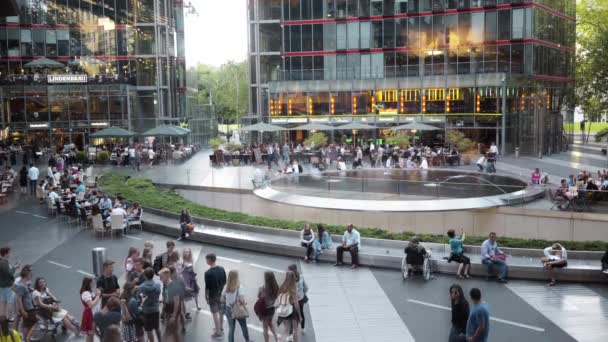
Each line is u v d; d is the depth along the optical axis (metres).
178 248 22.44
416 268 18.08
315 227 23.11
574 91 70.88
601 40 67.12
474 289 10.48
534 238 23.41
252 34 72.38
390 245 21.05
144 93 68.00
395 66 61.06
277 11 71.38
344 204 25.28
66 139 57.78
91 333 12.34
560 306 15.41
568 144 66.50
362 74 61.88
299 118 61.03
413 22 60.16
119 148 48.38
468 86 55.72
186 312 15.04
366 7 61.31
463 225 24.11
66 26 64.38
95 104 58.06
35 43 63.78
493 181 30.20
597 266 17.97
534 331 13.66
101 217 24.88
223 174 37.72
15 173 38.28
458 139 51.28
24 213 29.73
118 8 66.12
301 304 13.27
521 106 56.00
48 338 13.51
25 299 12.95
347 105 59.94
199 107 77.38
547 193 24.91
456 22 58.78
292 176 29.44
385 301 15.92
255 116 72.19
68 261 20.47
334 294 16.59
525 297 16.17
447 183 25.41
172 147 51.97
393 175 32.62
